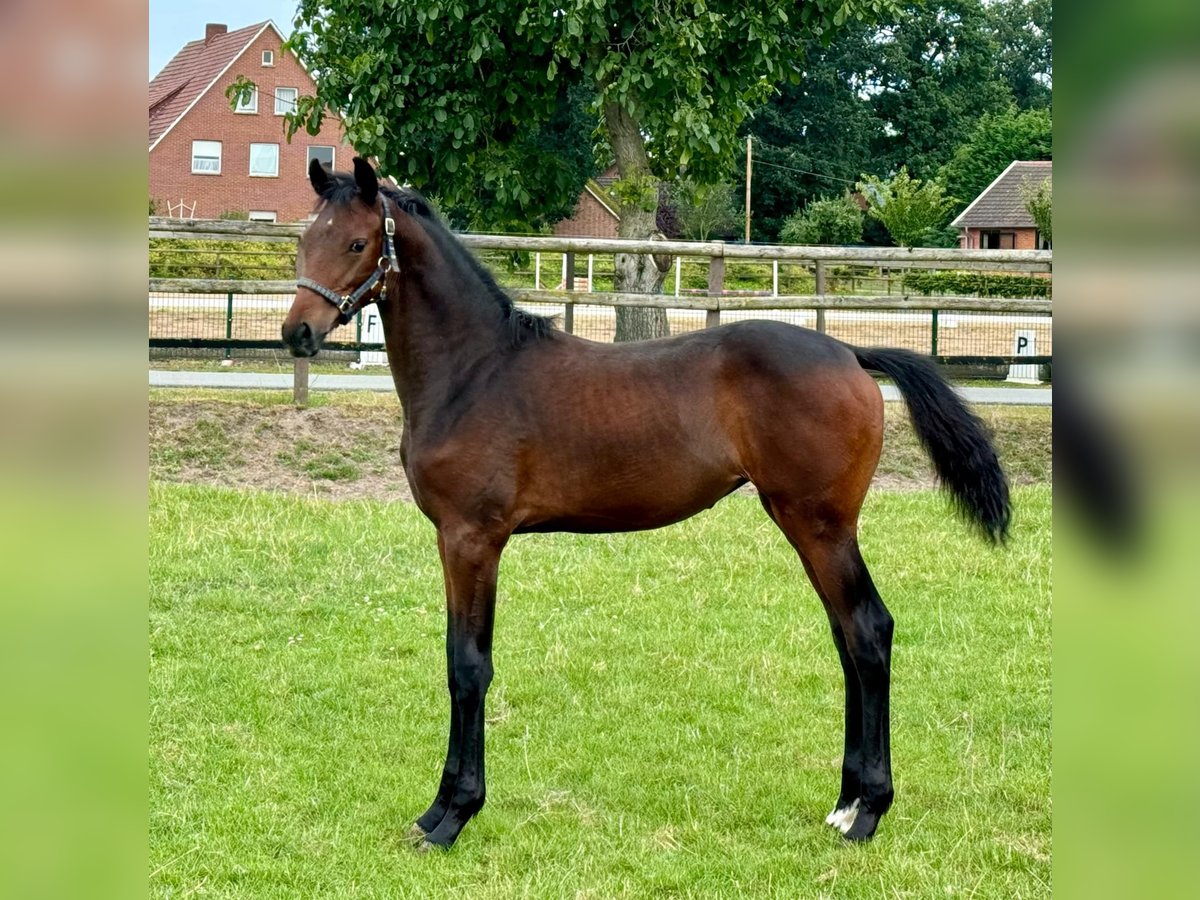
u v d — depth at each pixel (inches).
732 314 532.7
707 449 164.9
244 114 1517.0
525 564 302.2
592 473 164.9
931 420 167.2
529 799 177.0
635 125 482.6
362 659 238.2
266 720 206.8
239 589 277.6
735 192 1825.8
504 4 415.8
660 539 323.6
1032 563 298.5
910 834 161.6
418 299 167.5
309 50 470.6
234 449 372.8
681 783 183.2
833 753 193.9
